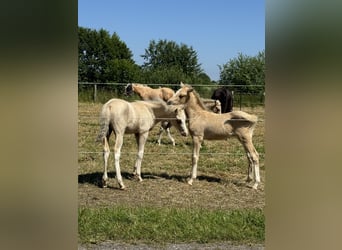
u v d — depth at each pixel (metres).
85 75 45.47
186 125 7.01
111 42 45.59
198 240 3.76
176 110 6.92
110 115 6.39
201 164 8.02
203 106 6.97
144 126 6.77
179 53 52.31
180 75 42.97
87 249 3.49
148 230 3.98
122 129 6.46
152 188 6.30
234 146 9.83
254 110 16.62
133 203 5.39
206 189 6.32
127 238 3.78
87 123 12.22
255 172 6.52
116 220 4.28
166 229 4.02
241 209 5.04
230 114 6.75
